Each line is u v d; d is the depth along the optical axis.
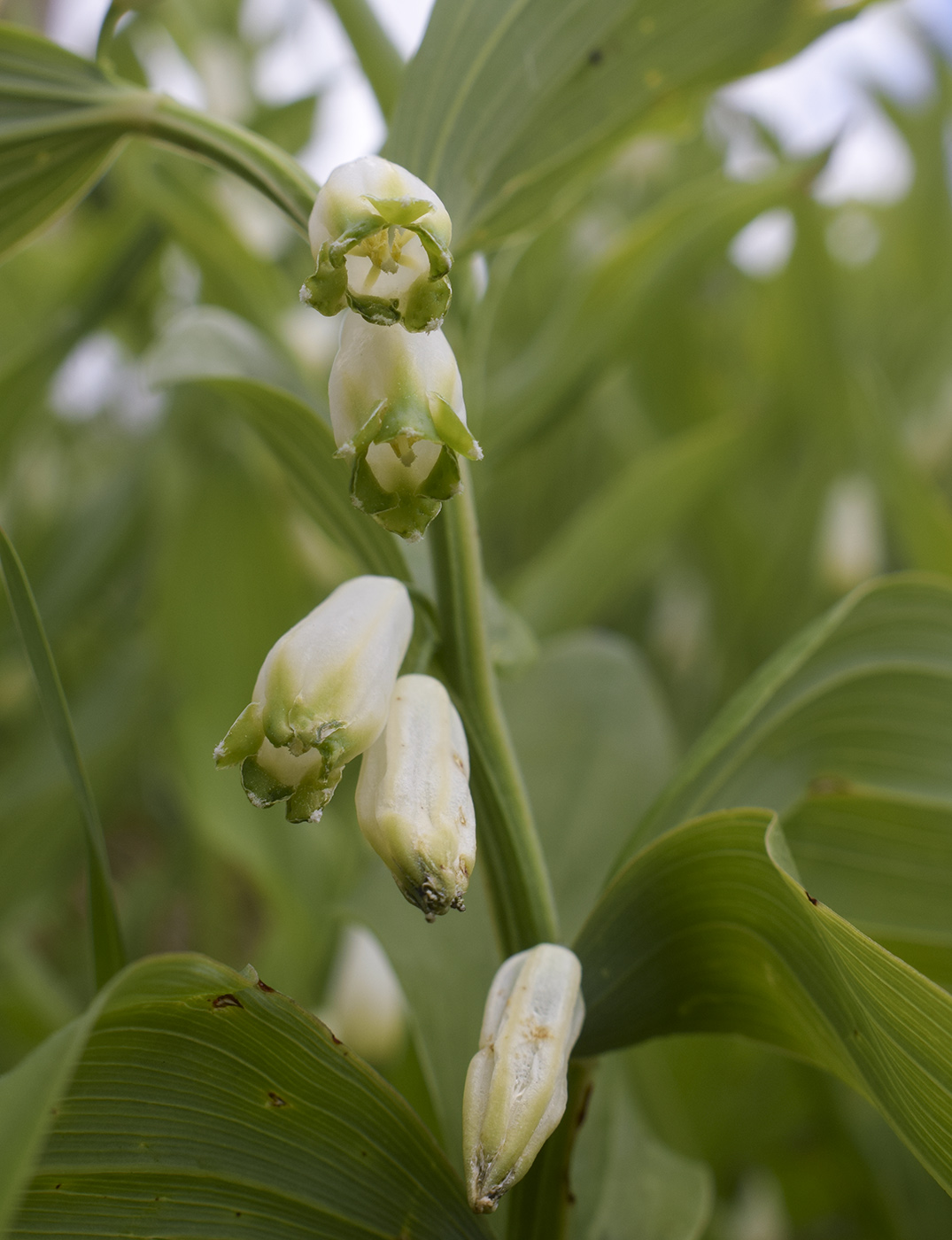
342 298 0.23
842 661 0.27
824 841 0.28
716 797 0.27
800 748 0.27
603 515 0.44
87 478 0.68
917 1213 0.39
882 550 0.56
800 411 0.58
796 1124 0.40
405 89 0.26
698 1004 0.25
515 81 0.26
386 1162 0.24
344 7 0.36
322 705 0.23
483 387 0.41
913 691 0.27
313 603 0.49
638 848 0.26
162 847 0.70
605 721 0.34
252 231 0.52
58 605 0.53
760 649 0.54
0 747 0.59
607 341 0.41
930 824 0.28
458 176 0.26
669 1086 0.38
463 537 0.25
